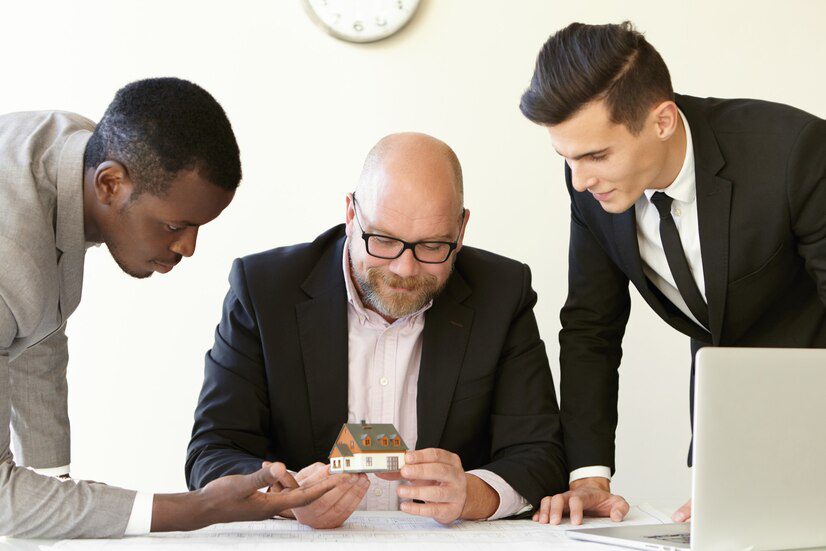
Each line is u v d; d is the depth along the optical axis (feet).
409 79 10.03
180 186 4.21
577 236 6.14
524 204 10.13
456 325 5.75
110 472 9.48
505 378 5.82
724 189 5.18
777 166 5.10
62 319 4.61
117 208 4.26
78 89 9.59
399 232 5.08
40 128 4.43
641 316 10.25
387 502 5.76
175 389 9.60
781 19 10.61
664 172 5.23
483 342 5.74
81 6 9.61
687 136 5.26
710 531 3.86
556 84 4.79
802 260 5.46
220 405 5.55
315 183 9.87
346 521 4.83
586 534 4.35
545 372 5.92
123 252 4.42
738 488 3.89
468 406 5.68
